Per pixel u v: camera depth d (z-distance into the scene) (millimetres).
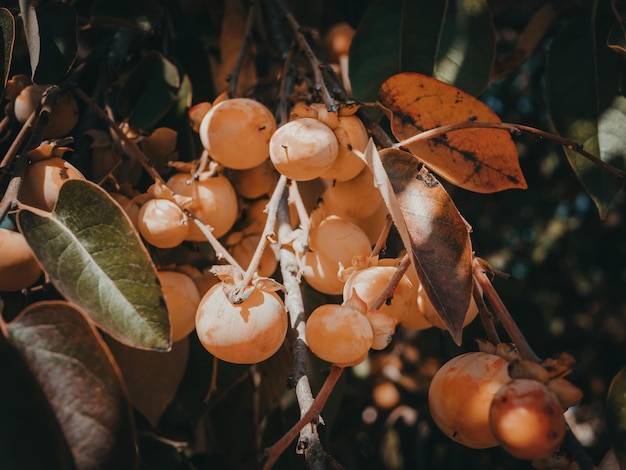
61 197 301
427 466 713
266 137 368
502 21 672
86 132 436
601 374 861
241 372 447
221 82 538
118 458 253
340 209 375
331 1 624
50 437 248
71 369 258
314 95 382
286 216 371
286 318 308
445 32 457
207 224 376
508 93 796
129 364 374
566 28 469
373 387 719
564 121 457
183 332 351
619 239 880
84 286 288
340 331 274
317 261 357
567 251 892
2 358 255
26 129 360
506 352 296
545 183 852
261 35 567
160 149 431
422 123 375
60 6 396
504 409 264
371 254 346
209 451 521
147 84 455
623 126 449
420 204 320
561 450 296
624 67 454
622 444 318
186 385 441
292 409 480
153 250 370
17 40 501
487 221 886
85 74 512
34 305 264
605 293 884
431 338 716
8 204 308
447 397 288
